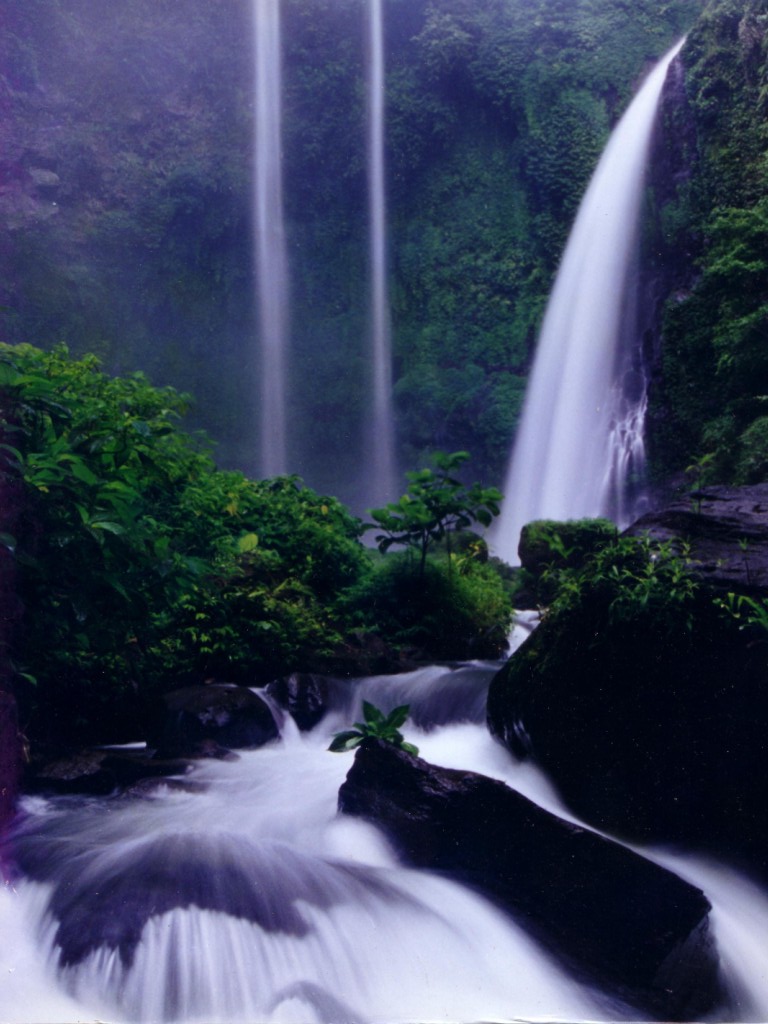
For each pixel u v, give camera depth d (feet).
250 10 95.09
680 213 72.90
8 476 16.46
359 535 37.96
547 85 91.81
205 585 22.26
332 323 96.84
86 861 15.85
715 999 15.78
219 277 94.84
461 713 25.81
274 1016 13.55
